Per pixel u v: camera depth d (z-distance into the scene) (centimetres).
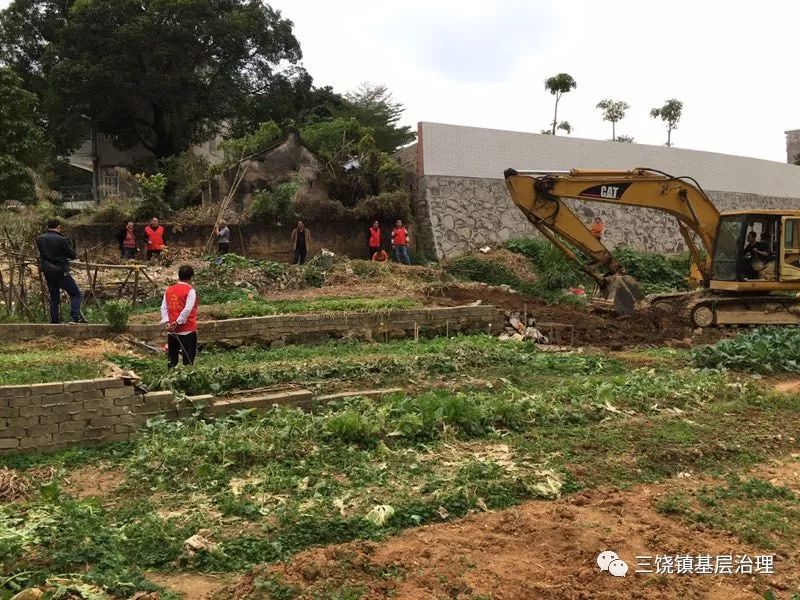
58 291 1123
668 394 887
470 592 402
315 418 719
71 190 3891
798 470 649
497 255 2125
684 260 2519
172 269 1702
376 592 399
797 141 5191
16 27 3186
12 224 1675
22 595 372
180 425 696
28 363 798
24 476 591
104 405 685
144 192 2120
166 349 1086
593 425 757
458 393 852
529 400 801
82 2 2889
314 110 3722
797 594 418
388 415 728
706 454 672
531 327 1435
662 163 2675
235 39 3144
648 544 475
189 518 501
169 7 2941
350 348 1162
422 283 1789
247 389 852
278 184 2209
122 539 456
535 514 520
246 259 1822
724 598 412
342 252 2195
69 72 2836
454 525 498
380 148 3200
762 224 1544
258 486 561
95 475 605
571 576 427
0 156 2117
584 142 2498
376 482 573
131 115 3212
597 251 1574
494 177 2336
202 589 409
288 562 432
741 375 1061
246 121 3384
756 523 514
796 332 1276
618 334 1466
